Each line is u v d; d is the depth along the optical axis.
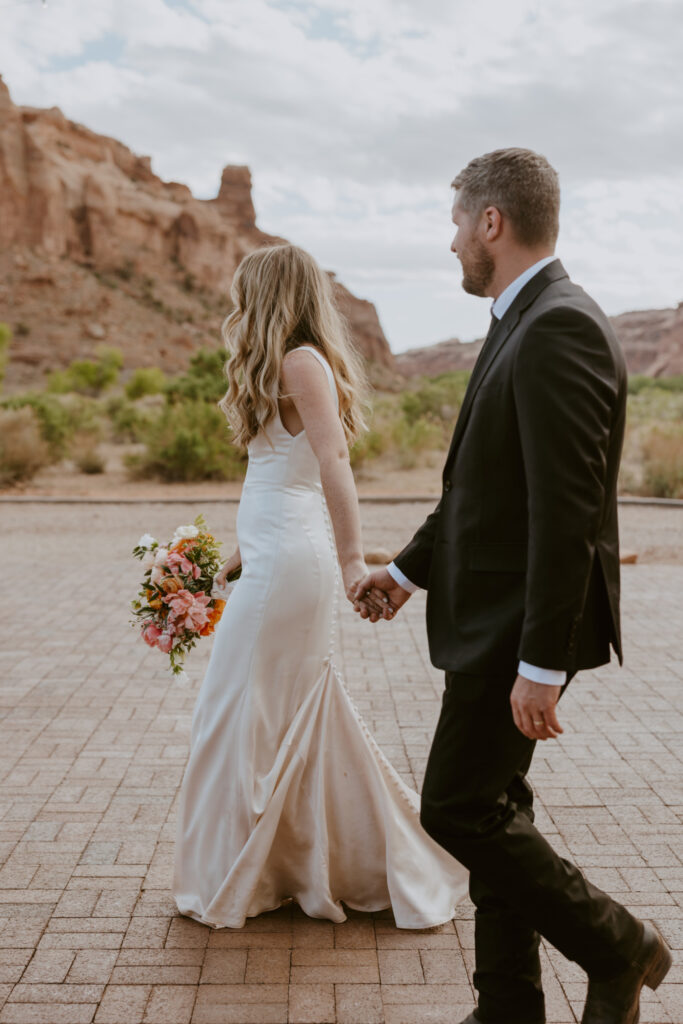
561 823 3.40
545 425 1.81
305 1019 2.31
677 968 2.53
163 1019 2.30
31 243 98.06
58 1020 2.29
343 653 5.90
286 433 2.66
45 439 18.73
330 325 2.68
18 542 10.50
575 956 2.09
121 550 9.98
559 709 4.76
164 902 2.86
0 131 96.38
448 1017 2.32
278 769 2.68
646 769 3.93
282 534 2.66
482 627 2.02
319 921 2.78
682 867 3.07
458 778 2.05
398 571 2.33
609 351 1.87
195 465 18.03
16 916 2.75
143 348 92.38
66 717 4.56
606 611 1.98
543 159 2.03
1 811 3.46
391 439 20.45
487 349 2.06
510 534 2.01
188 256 109.94
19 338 87.81
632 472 17.12
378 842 2.81
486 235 2.04
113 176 108.25
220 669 2.69
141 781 3.75
